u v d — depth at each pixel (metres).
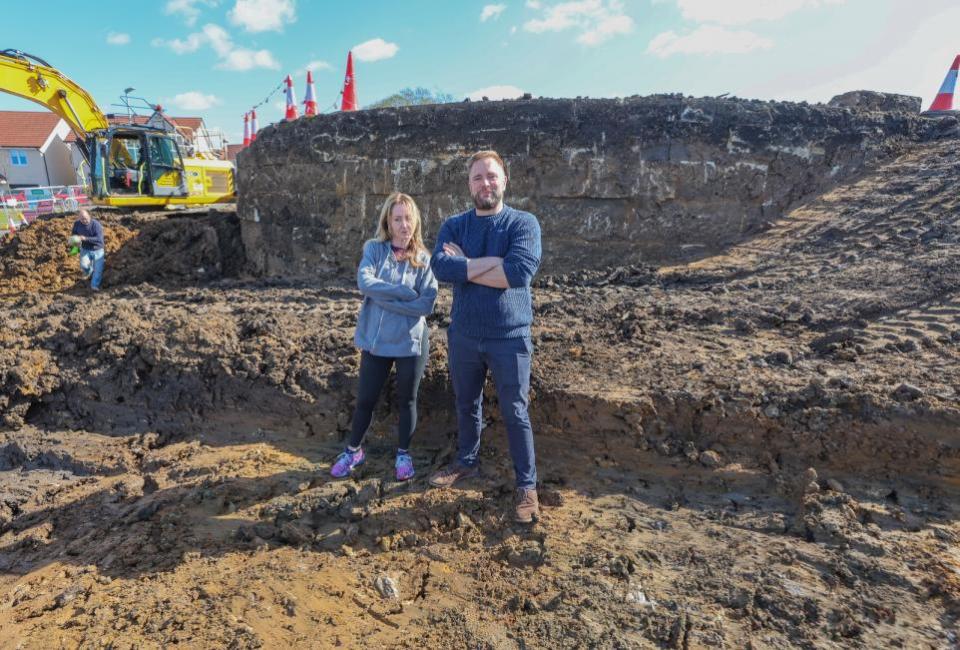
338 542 2.92
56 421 4.22
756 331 4.47
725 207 7.50
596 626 2.30
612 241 7.83
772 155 7.39
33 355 4.38
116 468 3.73
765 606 2.31
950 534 2.58
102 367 4.33
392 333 3.06
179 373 4.22
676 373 3.74
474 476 3.33
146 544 2.95
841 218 6.66
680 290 5.87
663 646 2.19
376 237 3.15
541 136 7.85
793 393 3.29
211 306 6.25
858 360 3.66
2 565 2.94
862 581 2.38
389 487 3.29
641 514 2.96
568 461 3.45
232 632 2.35
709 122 7.43
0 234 14.81
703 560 2.60
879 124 7.58
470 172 2.76
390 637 2.34
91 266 9.77
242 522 3.08
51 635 2.40
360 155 8.92
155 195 12.17
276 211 10.20
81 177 17.84
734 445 3.25
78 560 2.90
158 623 2.42
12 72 11.17
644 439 3.38
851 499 2.81
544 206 8.00
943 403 2.96
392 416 3.90
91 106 12.29
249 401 4.12
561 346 4.34
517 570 2.65
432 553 2.81
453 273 2.66
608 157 7.66
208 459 3.71
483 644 2.26
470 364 2.96
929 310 4.26
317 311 5.83
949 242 5.33
